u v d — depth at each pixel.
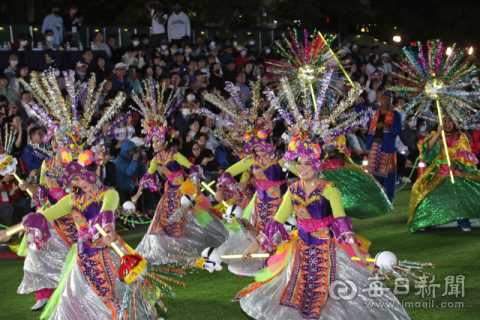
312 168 4.45
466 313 4.79
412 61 8.29
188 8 17.36
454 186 7.72
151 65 12.94
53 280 5.46
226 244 6.57
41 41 13.21
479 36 24.03
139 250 7.21
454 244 7.06
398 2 23.64
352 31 21.75
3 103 10.01
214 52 14.27
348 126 5.00
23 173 8.78
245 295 4.82
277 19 18.88
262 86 13.28
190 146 10.45
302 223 4.59
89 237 4.48
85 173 4.49
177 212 7.16
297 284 4.54
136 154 9.38
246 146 6.09
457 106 8.11
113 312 4.46
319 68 7.00
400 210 9.65
